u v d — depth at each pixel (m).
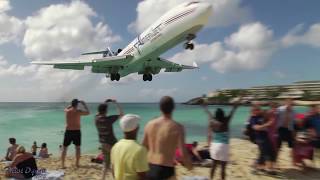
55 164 11.40
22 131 29.45
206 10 23.78
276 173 9.55
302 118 10.27
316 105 10.16
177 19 24.47
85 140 22.48
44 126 34.81
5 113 68.06
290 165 10.69
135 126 4.45
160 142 4.76
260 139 9.69
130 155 4.32
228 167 10.50
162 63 31.44
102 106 8.23
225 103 94.50
